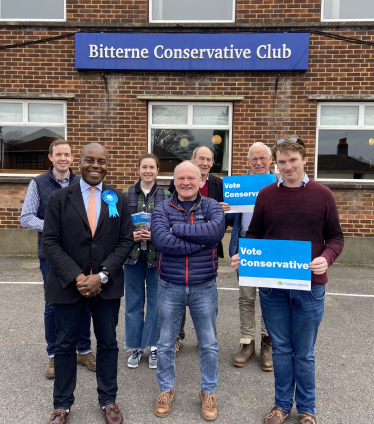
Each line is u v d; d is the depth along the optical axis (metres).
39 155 7.71
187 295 2.60
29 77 7.43
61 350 2.49
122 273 2.62
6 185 7.59
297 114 7.30
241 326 3.48
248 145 7.39
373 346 3.76
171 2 7.47
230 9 7.45
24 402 2.77
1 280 5.91
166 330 2.66
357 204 7.36
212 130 7.57
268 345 3.35
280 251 2.39
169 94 7.37
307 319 2.43
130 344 3.32
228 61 7.16
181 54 7.17
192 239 2.48
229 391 2.97
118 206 2.59
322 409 2.72
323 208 2.39
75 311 2.48
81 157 2.54
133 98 7.41
